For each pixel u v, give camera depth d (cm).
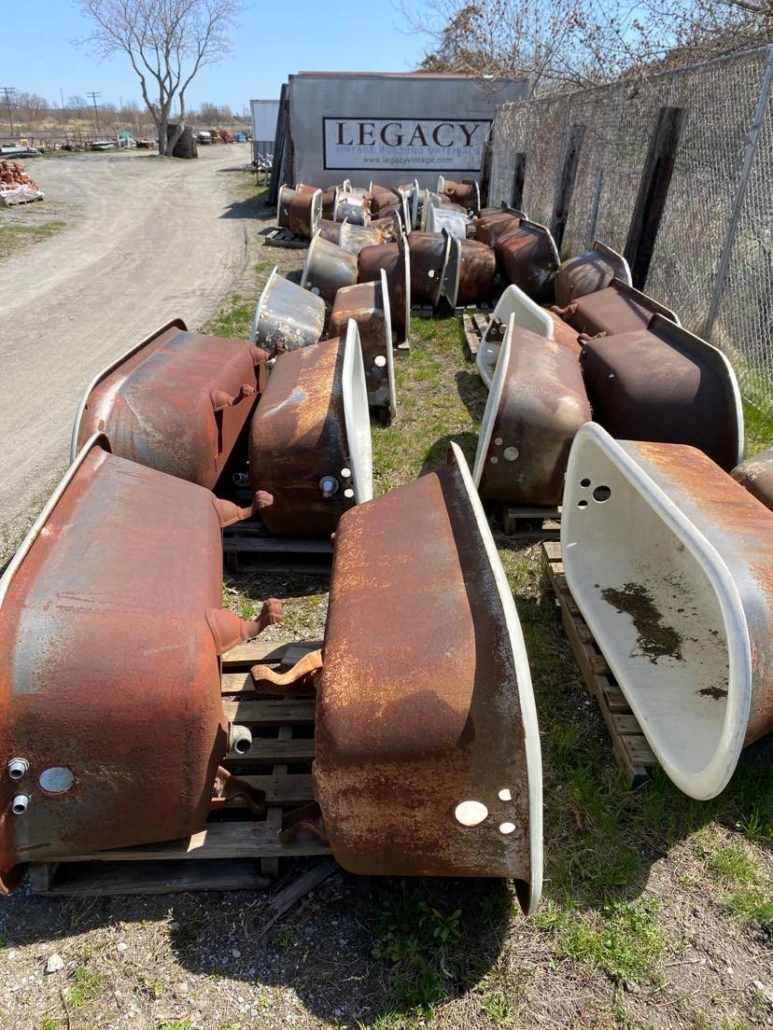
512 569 394
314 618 359
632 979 213
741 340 644
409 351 746
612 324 525
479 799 191
